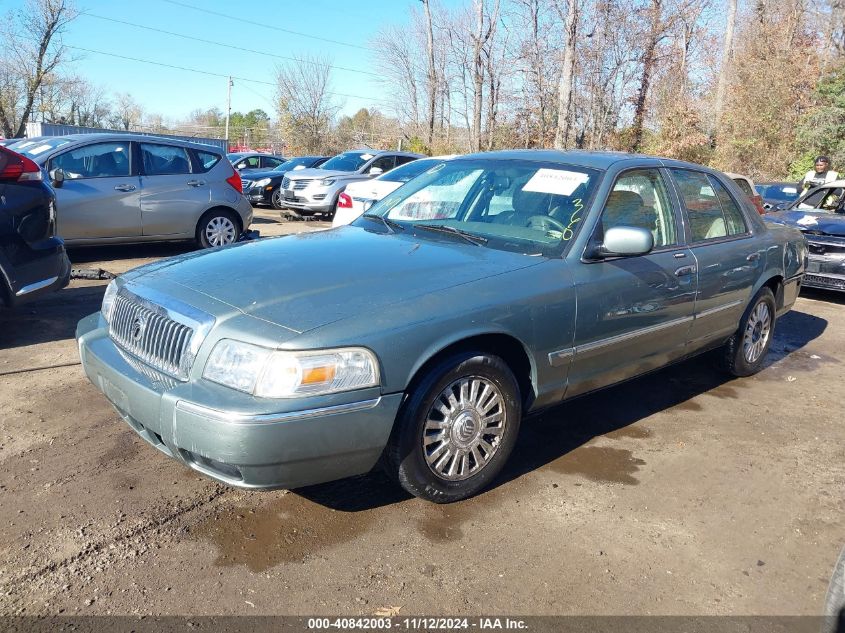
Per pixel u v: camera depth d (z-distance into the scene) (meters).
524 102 29.97
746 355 5.34
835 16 31.92
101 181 8.54
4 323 5.97
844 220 8.59
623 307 3.83
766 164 25.22
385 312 2.93
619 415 4.62
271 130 56.38
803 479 3.80
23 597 2.59
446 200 4.36
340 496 3.40
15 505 3.17
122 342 3.23
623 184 4.09
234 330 2.78
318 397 2.71
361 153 15.57
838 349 6.55
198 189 9.35
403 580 2.79
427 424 3.10
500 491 3.52
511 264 3.49
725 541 3.17
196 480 3.47
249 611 2.57
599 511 3.37
